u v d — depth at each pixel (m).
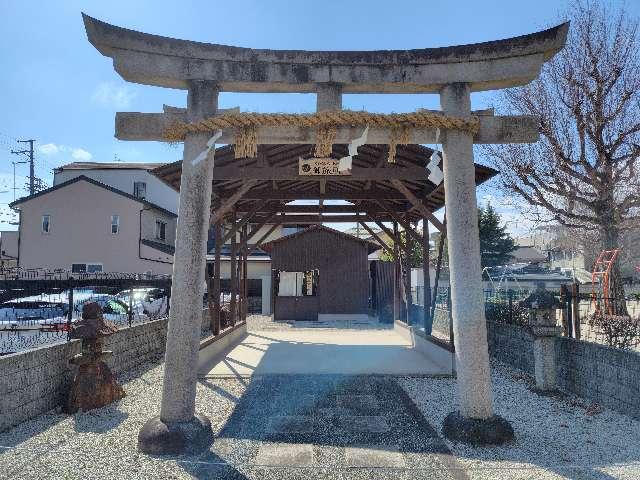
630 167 14.64
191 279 4.38
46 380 5.44
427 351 9.08
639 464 3.91
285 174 6.89
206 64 4.57
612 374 5.60
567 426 4.96
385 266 16.81
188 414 4.30
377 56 4.68
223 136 4.56
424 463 3.95
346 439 4.57
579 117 14.57
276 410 5.58
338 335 12.60
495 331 9.29
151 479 3.61
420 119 4.56
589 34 14.51
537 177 15.53
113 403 5.85
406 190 6.71
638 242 24.36
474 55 4.66
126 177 25.53
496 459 4.03
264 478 3.66
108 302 11.01
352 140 4.64
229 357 8.99
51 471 3.74
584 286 19.97
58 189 21.95
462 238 4.53
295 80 4.63
